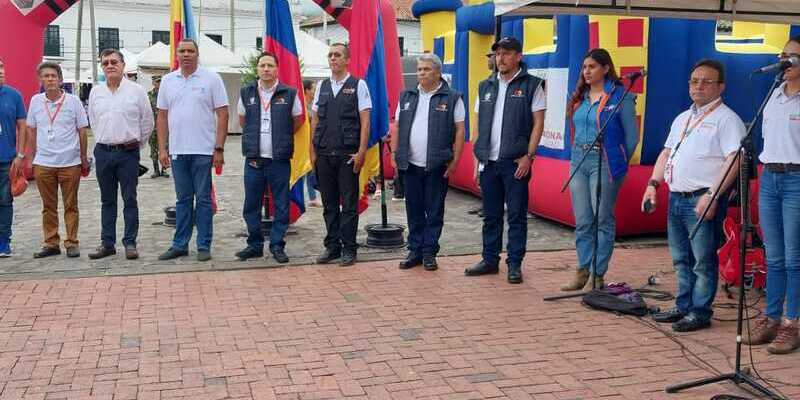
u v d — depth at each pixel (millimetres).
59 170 6941
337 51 6672
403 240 7711
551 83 8531
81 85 33250
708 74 4734
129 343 4758
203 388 4062
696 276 5047
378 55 7496
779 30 8172
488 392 4012
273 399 3924
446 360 4484
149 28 38125
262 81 6883
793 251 4520
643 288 6148
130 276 6406
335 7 8117
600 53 5723
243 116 6941
